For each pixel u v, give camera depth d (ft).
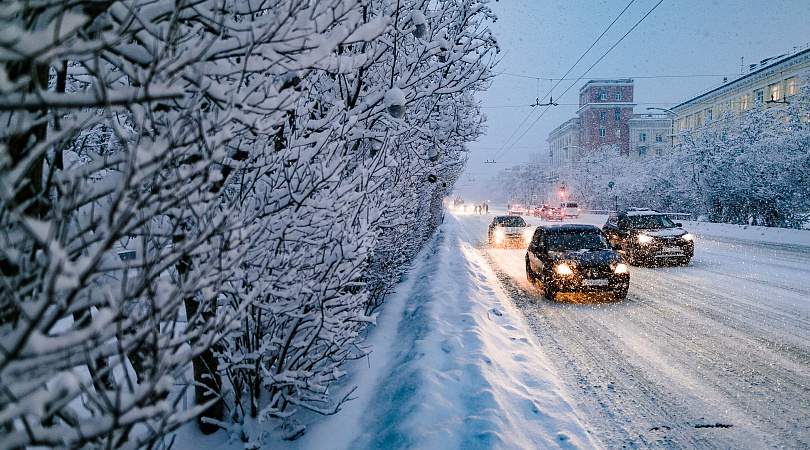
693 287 30.50
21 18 3.92
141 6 5.15
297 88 8.76
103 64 5.24
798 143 66.33
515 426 11.53
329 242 9.29
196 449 10.12
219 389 9.80
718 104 154.71
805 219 69.15
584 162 174.81
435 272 35.09
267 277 8.43
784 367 15.53
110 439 4.30
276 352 11.12
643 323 22.09
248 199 9.01
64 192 4.62
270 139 8.74
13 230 4.40
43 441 3.93
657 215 44.68
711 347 18.01
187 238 5.82
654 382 14.87
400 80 13.57
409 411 11.82
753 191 73.20
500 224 64.95
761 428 11.68
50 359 3.74
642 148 239.91
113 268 4.41
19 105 3.59
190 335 5.22
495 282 35.47
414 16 12.84
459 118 23.49
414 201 22.22
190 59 5.06
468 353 16.01
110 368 4.50
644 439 11.39
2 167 3.63
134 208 4.08
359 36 7.49
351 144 14.14
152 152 4.61
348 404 13.17
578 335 20.57
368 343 18.63
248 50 5.89
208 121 5.76
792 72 122.21
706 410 12.79
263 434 10.20
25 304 3.75
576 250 29.48
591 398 13.85
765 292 27.55
